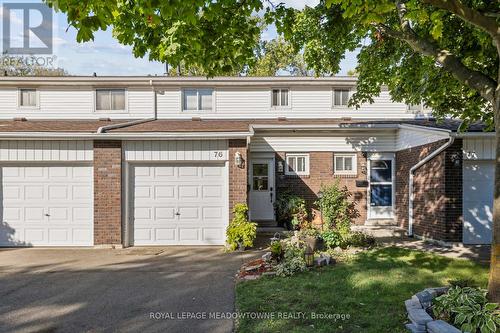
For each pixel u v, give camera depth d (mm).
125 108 15188
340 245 9664
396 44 8656
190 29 5711
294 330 4711
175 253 9742
